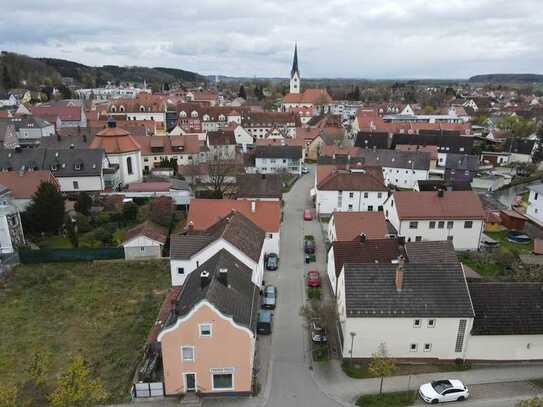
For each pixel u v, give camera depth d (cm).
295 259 6331
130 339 4456
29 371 3672
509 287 4178
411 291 4038
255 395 3697
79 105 17750
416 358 4088
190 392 3709
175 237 5297
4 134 11625
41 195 6612
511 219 7438
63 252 6088
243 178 8175
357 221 6041
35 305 5091
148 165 10869
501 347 4038
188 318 3488
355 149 11175
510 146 13512
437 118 19875
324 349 4244
